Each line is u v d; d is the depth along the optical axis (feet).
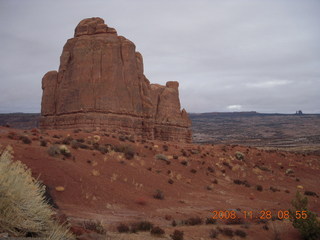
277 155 188.96
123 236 38.11
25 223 16.53
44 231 17.94
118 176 76.07
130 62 172.55
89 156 83.20
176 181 91.86
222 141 561.84
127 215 53.16
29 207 17.37
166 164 108.78
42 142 78.84
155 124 208.03
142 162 97.60
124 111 162.09
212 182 105.50
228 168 134.41
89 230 33.55
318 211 85.15
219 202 80.33
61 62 172.35
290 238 52.70
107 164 82.02
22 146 69.97
